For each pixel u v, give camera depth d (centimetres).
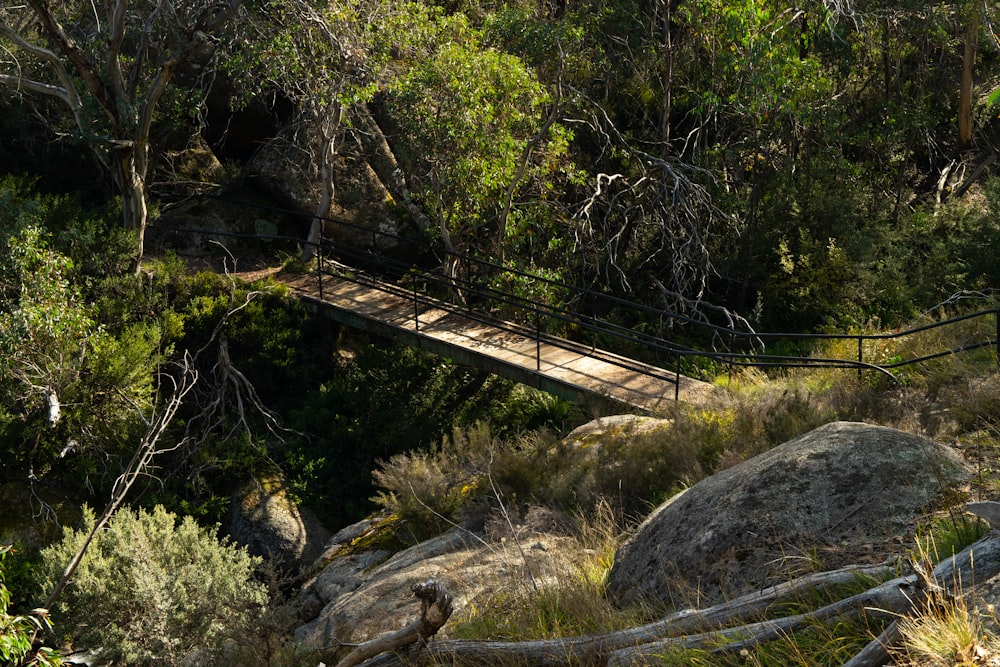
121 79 1672
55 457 1500
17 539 1412
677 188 1959
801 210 2061
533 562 662
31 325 1320
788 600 421
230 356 1823
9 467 1487
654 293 2159
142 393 1538
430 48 1841
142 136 1736
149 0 1719
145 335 1642
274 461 1641
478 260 1827
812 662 371
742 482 525
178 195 2136
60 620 992
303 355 1861
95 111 1684
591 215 2186
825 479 502
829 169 2127
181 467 1606
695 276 2077
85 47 1781
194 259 2055
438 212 1884
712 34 1988
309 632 790
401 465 979
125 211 1797
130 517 1090
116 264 1744
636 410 1265
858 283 1916
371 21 1684
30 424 1483
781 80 1803
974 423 745
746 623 423
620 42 2117
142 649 915
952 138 2500
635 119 2333
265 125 2231
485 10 2202
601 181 2027
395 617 698
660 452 862
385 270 2211
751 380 1253
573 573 602
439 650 491
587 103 2148
